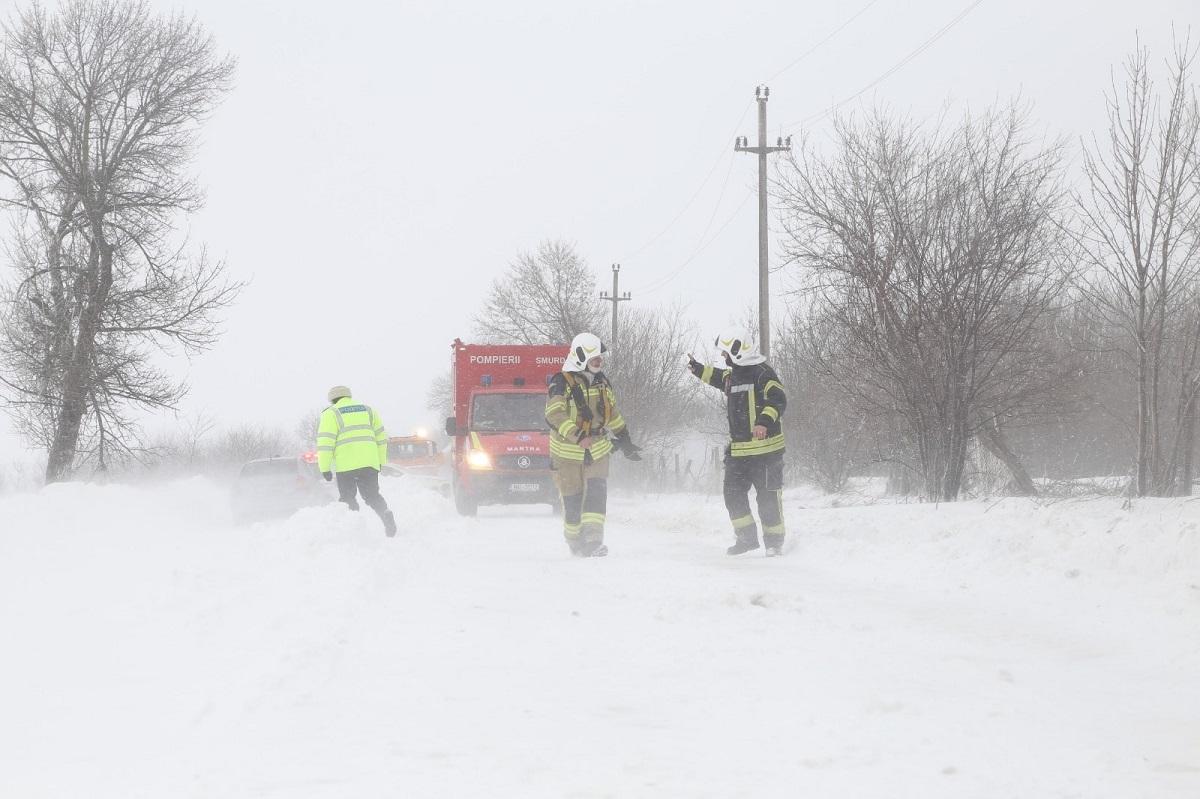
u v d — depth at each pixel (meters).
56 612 14.10
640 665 11.05
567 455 23.08
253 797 6.84
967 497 32.28
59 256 60.25
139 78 61.06
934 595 16.23
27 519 26.44
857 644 12.22
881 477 59.06
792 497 48.47
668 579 17.72
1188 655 11.32
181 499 43.84
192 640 12.26
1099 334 32.72
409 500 38.44
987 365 30.52
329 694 9.73
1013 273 29.25
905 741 8.19
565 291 96.44
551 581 17.83
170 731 8.51
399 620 13.67
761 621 13.65
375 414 26.77
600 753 7.89
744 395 23.02
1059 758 7.75
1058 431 43.22
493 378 44.38
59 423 59.78
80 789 7.02
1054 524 19.08
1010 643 12.38
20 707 9.33
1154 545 15.95
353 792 6.94
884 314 29.91
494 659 11.31
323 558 18.06
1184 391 27.31
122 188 61.50
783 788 7.04
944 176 30.38
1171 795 6.90
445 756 7.80
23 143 60.84
